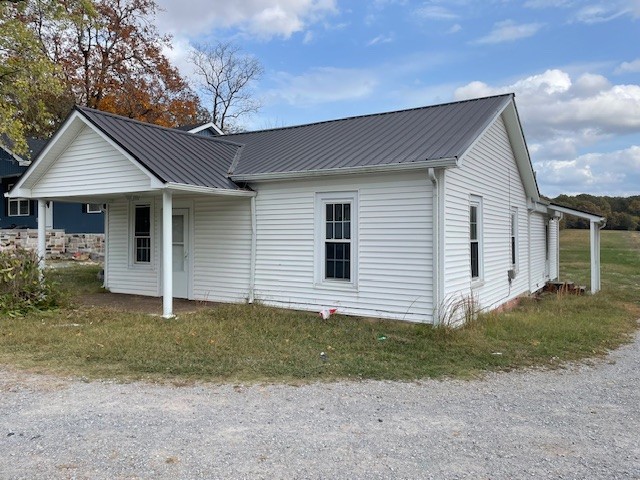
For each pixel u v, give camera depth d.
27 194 11.12
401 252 8.59
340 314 9.27
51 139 10.26
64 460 3.47
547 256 16.98
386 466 3.46
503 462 3.56
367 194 8.97
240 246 10.69
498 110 9.95
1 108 15.17
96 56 29.31
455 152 7.93
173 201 11.73
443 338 7.46
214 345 6.87
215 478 3.24
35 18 23.09
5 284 9.46
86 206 23.16
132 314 9.38
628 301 13.23
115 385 5.20
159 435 3.92
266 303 10.28
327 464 3.48
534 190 13.65
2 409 4.47
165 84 31.78
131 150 9.16
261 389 5.14
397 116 11.43
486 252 10.47
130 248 12.63
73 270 17.67
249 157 11.18
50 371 5.66
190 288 11.46
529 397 5.11
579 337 7.88
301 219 9.80
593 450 3.80
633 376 5.98
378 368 6.00
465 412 4.61
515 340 7.61
